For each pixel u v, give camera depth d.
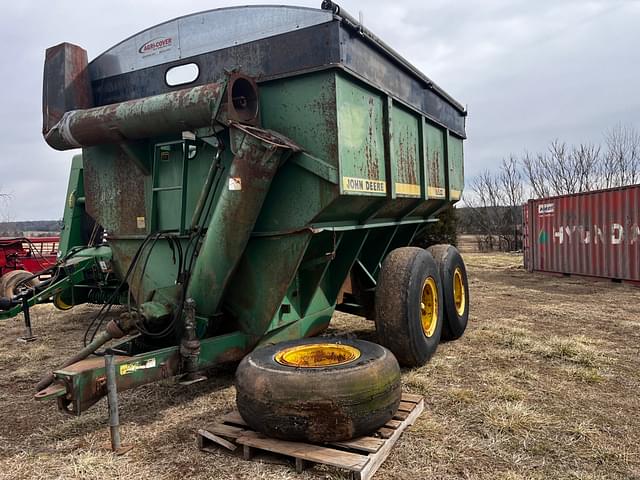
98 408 4.07
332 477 2.84
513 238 30.78
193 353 3.63
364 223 4.94
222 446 3.24
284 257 4.05
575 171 31.09
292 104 3.99
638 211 11.35
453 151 7.23
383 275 4.73
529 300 9.55
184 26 4.50
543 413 3.75
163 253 4.55
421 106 5.87
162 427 3.64
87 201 5.03
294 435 2.94
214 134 3.89
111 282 6.64
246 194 3.71
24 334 7.36
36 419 3.92
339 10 3.76
